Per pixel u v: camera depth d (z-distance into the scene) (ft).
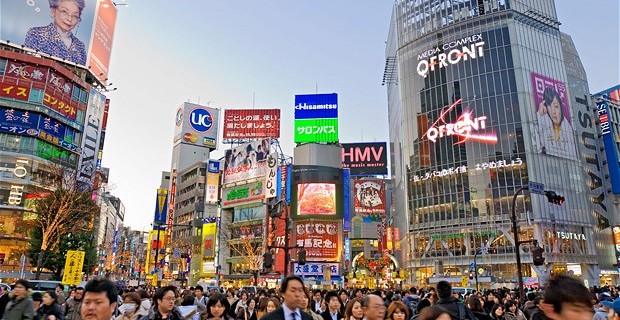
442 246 229.25
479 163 230.27
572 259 207.72
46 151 183.42
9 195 169.37
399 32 281.54
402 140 265.34
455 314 22.24
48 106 184.96
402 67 273.54
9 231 166.40
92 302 12.33
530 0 253.65
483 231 219.20
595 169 244.01
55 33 201.26
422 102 258.37
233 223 233.14
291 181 212.64
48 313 27.91
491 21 246.88
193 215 273.75
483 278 178.29
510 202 216.95
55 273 139.54
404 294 72.69
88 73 214.90
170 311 21.85
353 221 258.16
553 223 210.79
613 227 235.81
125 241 404.77
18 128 175.63
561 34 264.31
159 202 272.31
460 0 259.60
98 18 220.84
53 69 189.47
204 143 328.29
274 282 196.34
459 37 253.24
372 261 253.24
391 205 351.67
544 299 10.05
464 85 244.83
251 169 234.38
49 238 132.77
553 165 223.30
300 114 247.09
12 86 177.99
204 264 236.84
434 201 239.50
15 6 190.80
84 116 202.69
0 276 150.41
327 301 30.01
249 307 39.96
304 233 201.05
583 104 255.50
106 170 313.73
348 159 298.15
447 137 243.40
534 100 230.48
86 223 150.82
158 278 140.46
